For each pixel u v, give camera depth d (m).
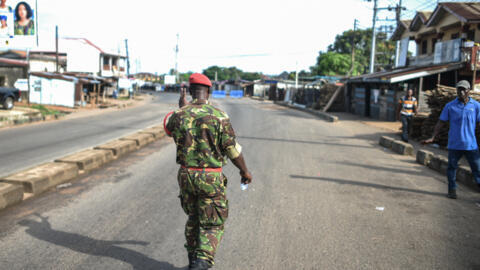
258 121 18.84
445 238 4.02
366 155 9.22
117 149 8.45
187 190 2.81
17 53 39.34
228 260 3.44
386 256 3.55
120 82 47.69
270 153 9.36
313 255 3.56
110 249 3.64
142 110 28.55
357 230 4.21
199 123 2.74
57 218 4.47
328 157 8.87
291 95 39.38
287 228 4.25
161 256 3.51
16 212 4.66
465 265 3.39
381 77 17.95
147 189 5.84
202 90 2.92
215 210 2.80
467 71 16.98
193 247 3.02
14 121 15.86
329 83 29.83
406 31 26.66
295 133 13.77
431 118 11.66
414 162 8.36
